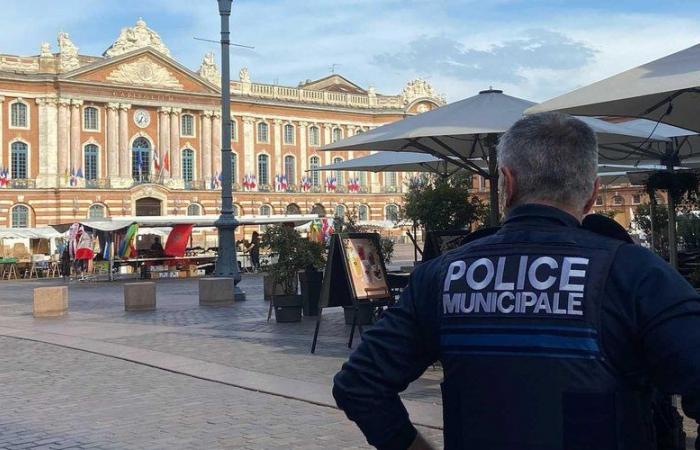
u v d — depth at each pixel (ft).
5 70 187.01
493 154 42.86
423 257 35.42
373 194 259.60
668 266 6.55
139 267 134.92
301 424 22.47
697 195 40.32
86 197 196.85
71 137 195.62
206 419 23.34
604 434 6.07
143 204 208.54
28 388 28.96
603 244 6.66
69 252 122.62
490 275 6.81
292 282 49.96
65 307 59.11
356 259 36.35
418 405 23.77
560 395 6.19
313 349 35.32
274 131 237.66
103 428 22.61
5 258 144.77
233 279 66.03
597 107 27.84
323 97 248.52
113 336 43.70
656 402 6.98
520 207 7.23
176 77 213.46
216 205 220.64
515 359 6.40
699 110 31.68
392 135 38.65
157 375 31.01
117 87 201.87
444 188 52.11
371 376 7.09
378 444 7.09
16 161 190.60
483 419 6.45
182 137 216.54
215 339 41.19
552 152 7.13
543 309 6.45
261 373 30.27
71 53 197.06
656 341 6.10
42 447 20.79
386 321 7.36
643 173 51.78
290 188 240.73
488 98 41.47
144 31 207.51
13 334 46.19
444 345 6.86
